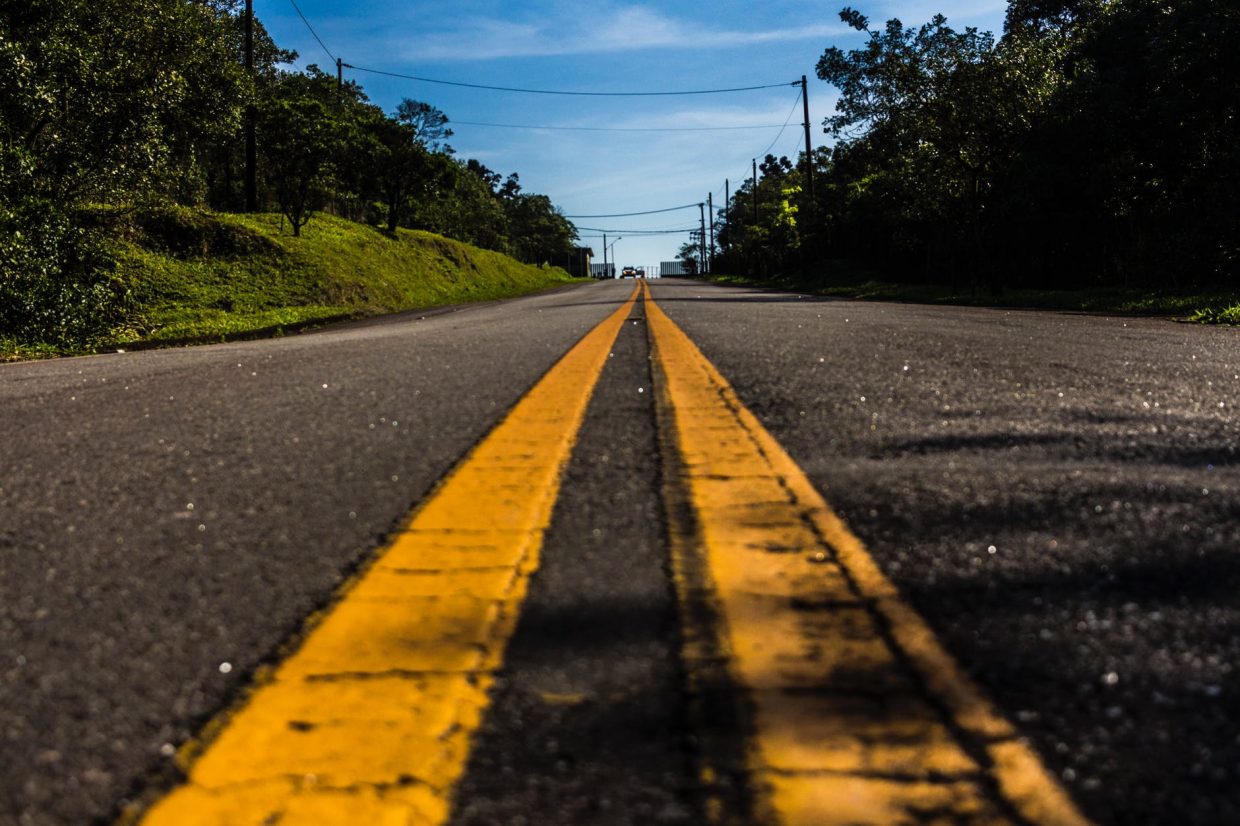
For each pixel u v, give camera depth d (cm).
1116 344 652
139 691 112
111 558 173
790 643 121
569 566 158
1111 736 94
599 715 102
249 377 523
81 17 1741
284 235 2958
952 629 125
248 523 197
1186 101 1820
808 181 4481
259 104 3130
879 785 85
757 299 2211
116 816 85
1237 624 125
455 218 6975
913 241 3294
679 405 355
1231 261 1884
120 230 2220
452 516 195
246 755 95
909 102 2539
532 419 327
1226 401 352
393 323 1559
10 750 98
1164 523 176
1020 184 2245
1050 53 2352
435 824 81
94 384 538
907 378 429
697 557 162
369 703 106
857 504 197
